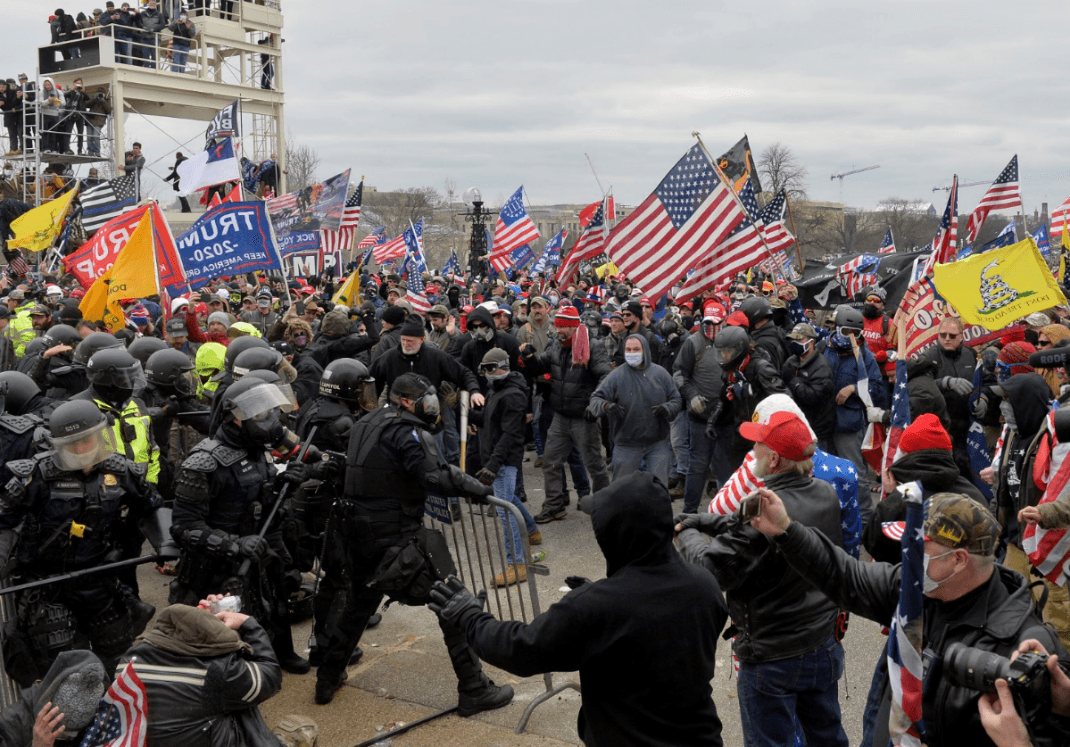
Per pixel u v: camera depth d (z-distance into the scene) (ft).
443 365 26.68
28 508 15.26
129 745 10.79
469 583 23.21
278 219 63.98
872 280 49.90
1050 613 16.38
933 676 8.75
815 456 14.51
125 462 15.99
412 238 73.51
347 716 17.19
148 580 24.72
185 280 34.86
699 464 27.78
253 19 122.11
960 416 23.90
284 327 32.32
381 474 16.67
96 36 105.09
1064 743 8.04
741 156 48.24
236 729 11.54
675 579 9.63
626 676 9.40
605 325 41.81
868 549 14.06
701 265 30.12
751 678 12.80
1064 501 14.92
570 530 28.81
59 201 54.95
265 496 16.94
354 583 17.21
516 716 17.17
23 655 15.19
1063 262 44.29
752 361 25.71
